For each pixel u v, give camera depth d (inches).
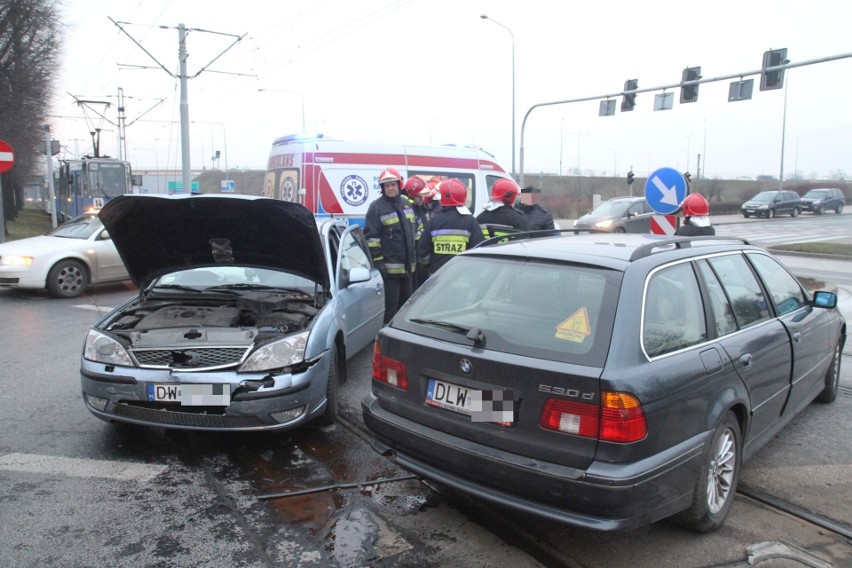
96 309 383.9
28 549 122.3
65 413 199.8
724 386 131.1
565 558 123.7
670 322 125.5
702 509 126.1
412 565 120.6
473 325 129.3
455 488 123.3
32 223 1363.2
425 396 130.8
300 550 124.6
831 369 212.4
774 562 121.8
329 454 171.5
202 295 206.5
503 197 263.1
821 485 156.6
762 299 164.1
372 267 271.1
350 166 454.9
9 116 1098.7
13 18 1045.8
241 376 162.1
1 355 269.9
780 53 719.7
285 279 220.4
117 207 185.0
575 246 143.6
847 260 737.0
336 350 200.2
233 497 146.3
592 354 112.1
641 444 108.3
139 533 129.3
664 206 350.0
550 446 111.6
